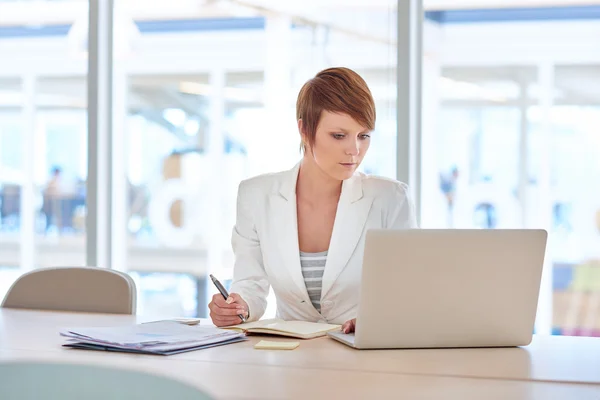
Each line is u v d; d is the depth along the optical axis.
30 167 4.18
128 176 3.91
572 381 1.40
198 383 1.34
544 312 3.56
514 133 3.63
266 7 3.67
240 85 3.78
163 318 2.19
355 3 3.41
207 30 3.85
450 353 1.65
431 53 3.68
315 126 2.01
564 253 3.56
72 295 2.46
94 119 3.41
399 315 1.66
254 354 1.62
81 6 4.12
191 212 3.88
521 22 3.64
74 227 4.15
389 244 1.62
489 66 3.66
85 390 0.94
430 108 3.66
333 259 2.12
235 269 2.21
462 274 1.66
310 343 1.76
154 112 3.92
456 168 3.65
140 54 3.93
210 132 3.84
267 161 3.72
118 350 1.64
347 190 2.16
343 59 3.45
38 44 4.17
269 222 2.19
